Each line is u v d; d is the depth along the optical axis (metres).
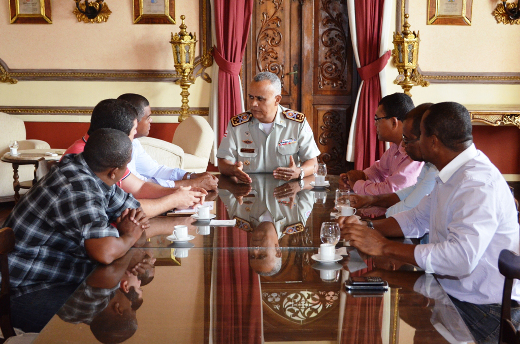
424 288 1.23
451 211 1.55
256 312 1.06
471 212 1.45
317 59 5.67
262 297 1.15
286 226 1.84
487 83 5.66
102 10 5.40
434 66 5.63
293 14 5.61
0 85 5.49
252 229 1.80
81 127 5.58
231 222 1.90
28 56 5.45
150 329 0.98
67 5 5.39
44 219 1.58
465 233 1.42
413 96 5.68
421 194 2.04
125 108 2.03
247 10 5.39
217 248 1.56
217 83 5.46
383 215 2.04
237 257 1.46
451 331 0.98
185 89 5.39
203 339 0.94
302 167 3.11
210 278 1.28
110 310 1.08
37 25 5.41
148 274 1.32
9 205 5.00
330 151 5.81
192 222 1.91
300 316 1.05
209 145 4.83
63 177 1.60
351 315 1.05
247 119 3.24
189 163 4.68
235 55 5.43
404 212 1.83
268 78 3.09
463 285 1.57
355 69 5.69
